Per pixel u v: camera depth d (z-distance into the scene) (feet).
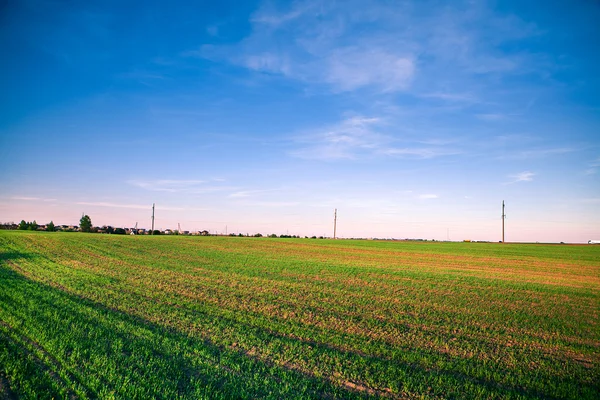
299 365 32.24
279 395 26.09
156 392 25.43
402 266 130.72
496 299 71.26
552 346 42.06
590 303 70.49
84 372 27.99
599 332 49.06
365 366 32.63
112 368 28.60
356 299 66.23
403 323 50.01
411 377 30.48
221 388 26.73
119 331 38.55
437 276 104.37
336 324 47.75
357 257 163.53
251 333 40.70
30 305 48.19
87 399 24.22
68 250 143.02
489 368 33.96
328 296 68.18
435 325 49.49
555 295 78.28
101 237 221.87
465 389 28.96
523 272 123.03
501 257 182.60
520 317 56.13
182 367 30.19
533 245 315.58
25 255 121.29
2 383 26.17
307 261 136.77
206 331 41.01
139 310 49.55
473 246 275.39
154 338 36.88
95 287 66.03
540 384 30.58
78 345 33.27
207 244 206.80
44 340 34.24
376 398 26.73
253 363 31.86
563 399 28.53
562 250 242.78
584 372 33.96
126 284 71.82
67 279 74.23
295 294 68.85
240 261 128.26
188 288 70.44
